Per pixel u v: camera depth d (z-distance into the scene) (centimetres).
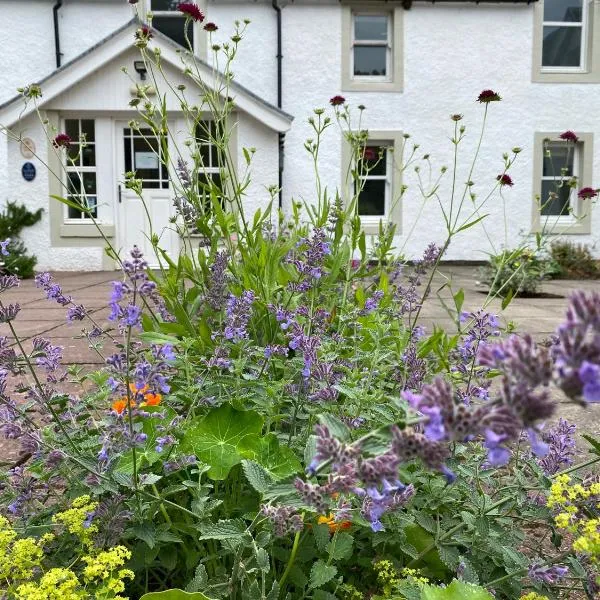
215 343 217
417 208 1127
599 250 1147
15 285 151
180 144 1015
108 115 1028
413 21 1106
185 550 131
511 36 1121
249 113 999
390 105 1114
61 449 139
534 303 645
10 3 1059
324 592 120
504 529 140
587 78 1137
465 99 1125
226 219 270
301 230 312
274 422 172
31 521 130
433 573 137
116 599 103
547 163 1164
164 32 1088
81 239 1052
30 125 1017
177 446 142
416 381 174
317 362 160
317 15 1085
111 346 364
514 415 70
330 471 101
